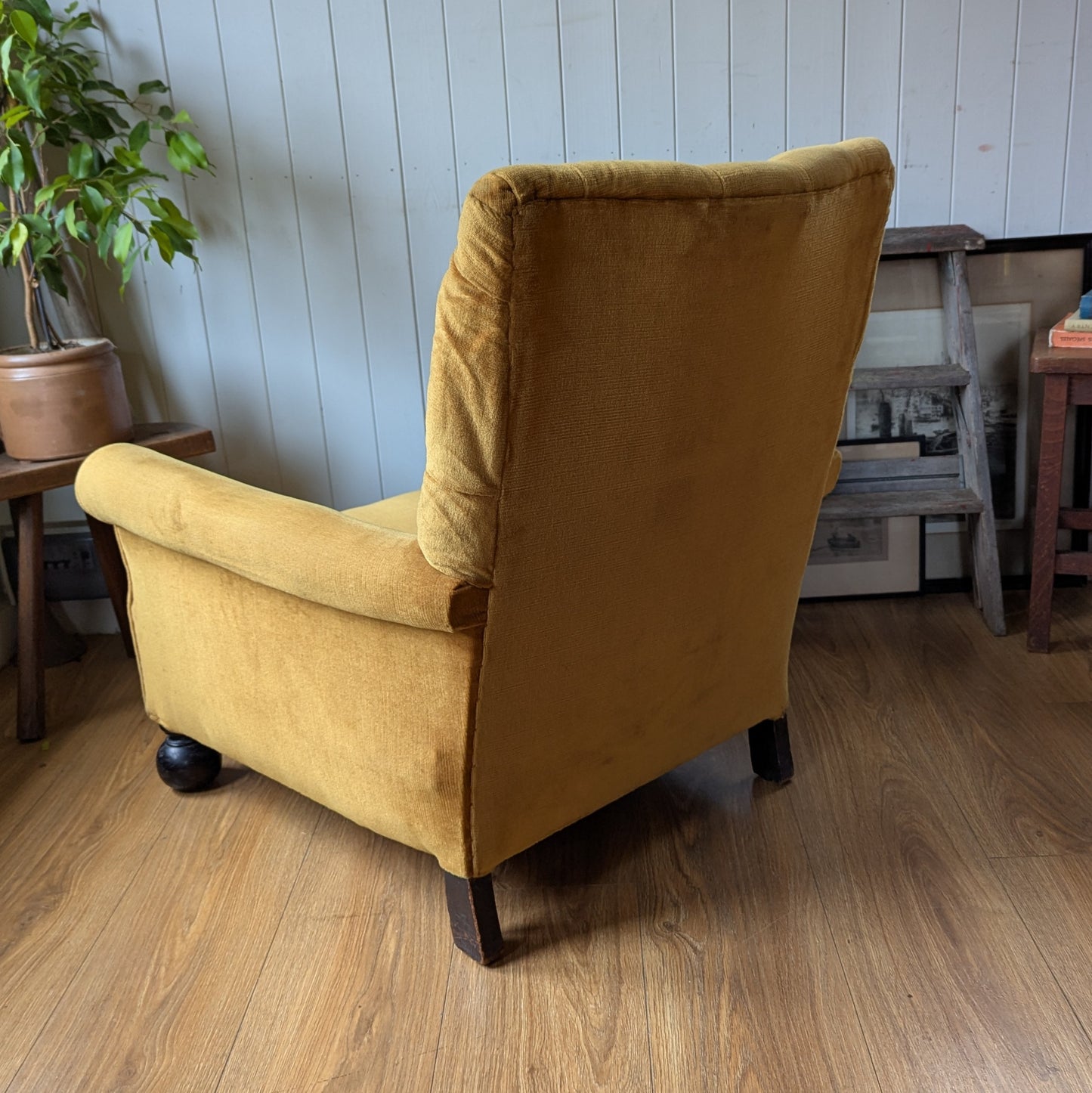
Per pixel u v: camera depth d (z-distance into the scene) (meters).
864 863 1.64
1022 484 2.58
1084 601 2.55
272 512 1.43
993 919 1.50
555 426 1.17
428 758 1.37
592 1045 1.33
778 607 1.70
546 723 1.40
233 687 1.65
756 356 1.35
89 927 1.59
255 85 2.34
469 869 1.42
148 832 1.83
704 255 1.20
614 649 1.43
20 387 2.04
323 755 1.54
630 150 2.38
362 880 1.68
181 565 1.65
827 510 2.43
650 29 2.30
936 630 2.45
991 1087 1.23
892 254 2.36
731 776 1.92
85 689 2.39
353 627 1.39
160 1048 1.36
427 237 2.45
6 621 2.53
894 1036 1.31
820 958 1.45
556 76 2.34
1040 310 2.47
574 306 1.11
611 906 1.59
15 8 2.07
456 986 1.44
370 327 2.51
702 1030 1.34
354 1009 1.41
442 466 1.17
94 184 2.02
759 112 2.36
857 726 2.05
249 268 2.46
